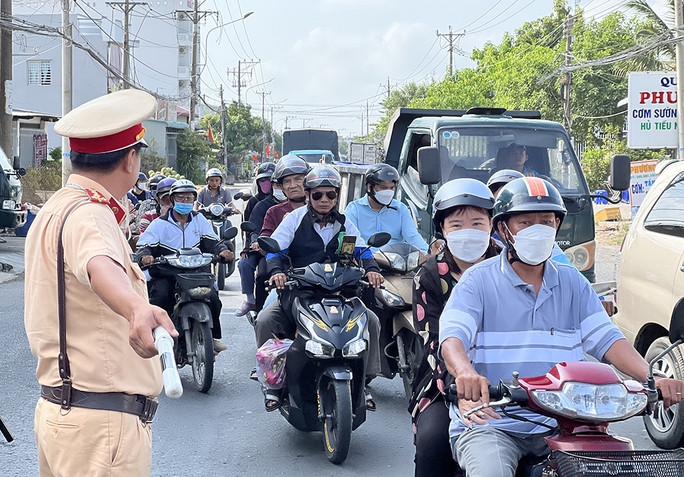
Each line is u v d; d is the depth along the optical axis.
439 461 3.34
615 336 3.24
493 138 9.33
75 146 2.78
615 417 2.69
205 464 5.46
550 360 3.23
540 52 34.97
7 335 9.61
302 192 7.42
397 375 8.15
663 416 5.60
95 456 2.67
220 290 13.48
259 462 5.50
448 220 3.92
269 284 5.73
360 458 5.59
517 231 3.16
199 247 7.86
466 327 3.18
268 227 7.55
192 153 57.81
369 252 6.16
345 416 5.23
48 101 50.06
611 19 34.50
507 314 3.25
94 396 2.69
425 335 3.87
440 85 50.03
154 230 7.60
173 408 6.82
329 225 6.09
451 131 9.30
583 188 9.12
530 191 3.15
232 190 55.44
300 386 5.48
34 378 7.61
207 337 7.14
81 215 2.65
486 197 3.89
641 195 19.08
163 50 76.25
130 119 2.76
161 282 7.43
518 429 3.12
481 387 2.78
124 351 2.72
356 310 5.55
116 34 55.78
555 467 2.69
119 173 2.79
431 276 3.95
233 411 6.75
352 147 34.78
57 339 2.70
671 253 5.75
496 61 42.53
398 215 7.22
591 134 34.38
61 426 2.68
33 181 30.02
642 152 30.44
